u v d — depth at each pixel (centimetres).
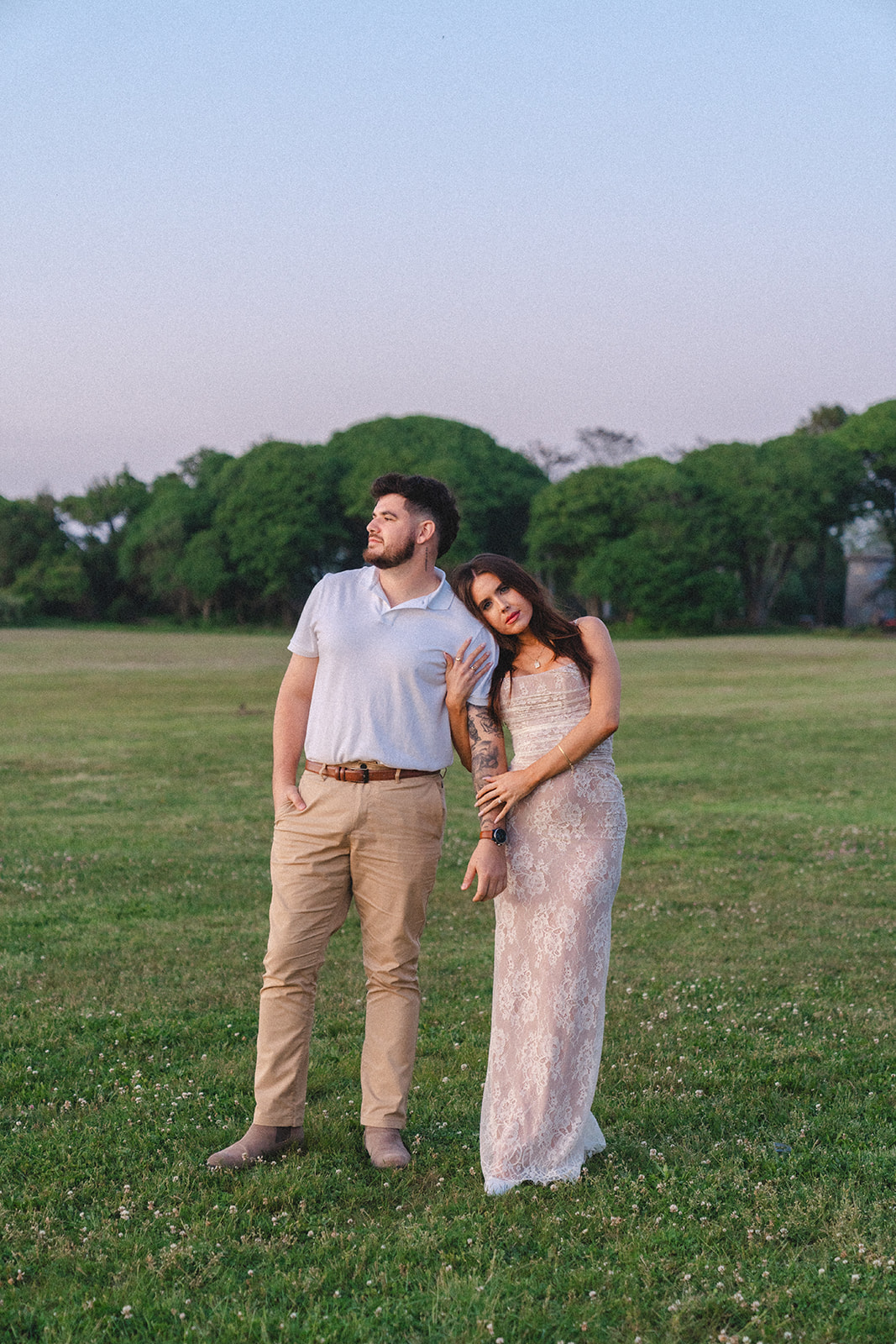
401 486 342
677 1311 253
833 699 2309
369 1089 347
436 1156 341
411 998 350
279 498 7306
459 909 701
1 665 3300
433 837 345
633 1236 287
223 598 7875
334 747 336
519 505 8081
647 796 1180
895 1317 250
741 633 6781
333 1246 283
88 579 8262
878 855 873
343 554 7875
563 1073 325
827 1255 277
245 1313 250
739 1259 277
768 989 530
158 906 693
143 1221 296
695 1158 339
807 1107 382
